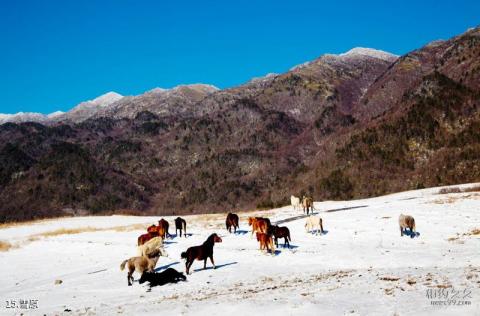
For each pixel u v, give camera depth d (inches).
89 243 1217.4
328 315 404.8
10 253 1180.5
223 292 582.6
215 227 1397.6
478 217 1107.9
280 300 479.2
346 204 1962.4
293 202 1873.8
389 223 1168.8
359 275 611.2
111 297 632.4
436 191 2285.9
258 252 901.2
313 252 864.9
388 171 6614.2
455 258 701.3
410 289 476.1
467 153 6067.9
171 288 657.6
